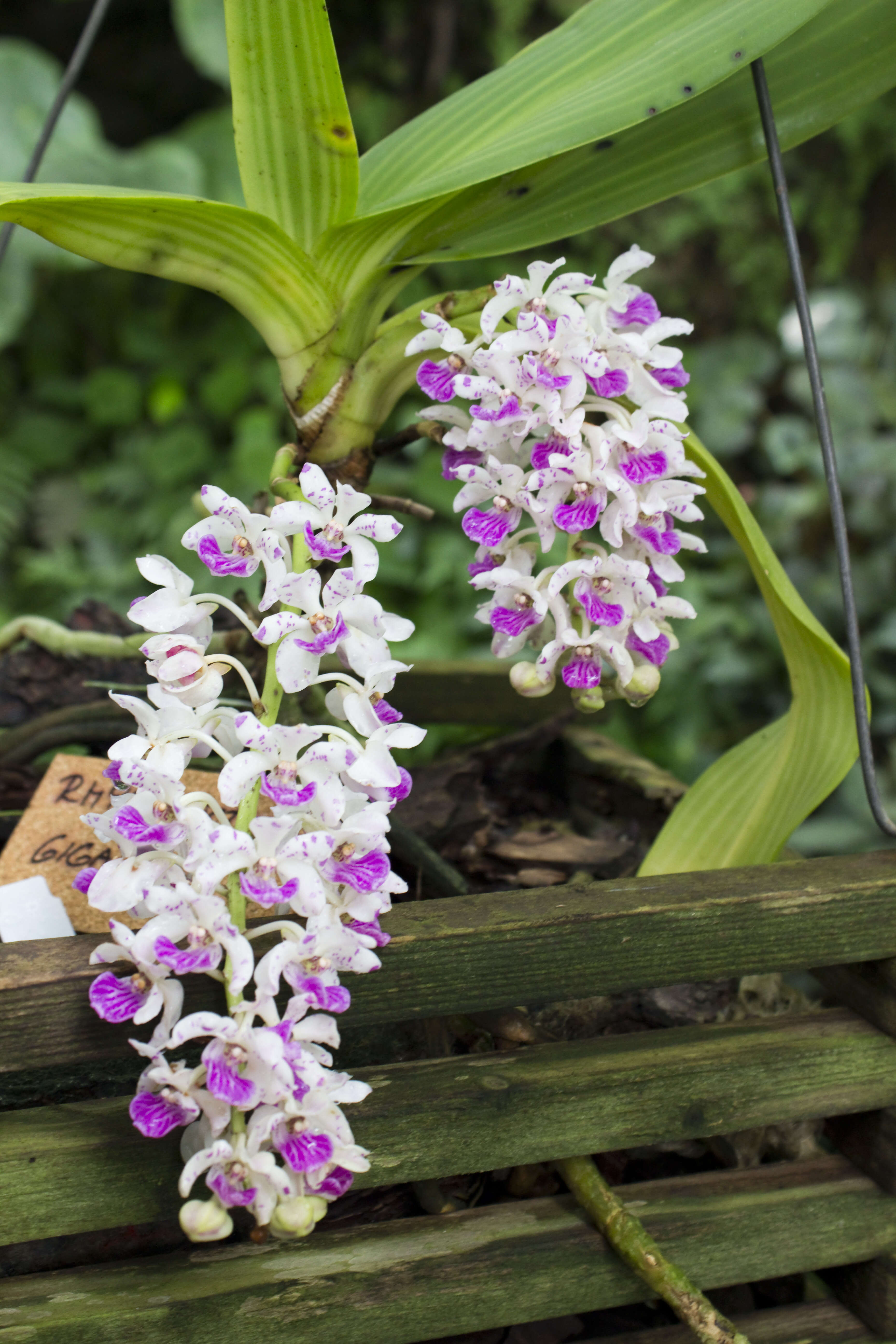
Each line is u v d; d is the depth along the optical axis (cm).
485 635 205
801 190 225
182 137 239
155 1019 66
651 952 69
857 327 221
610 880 70
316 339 73
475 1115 68
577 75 75
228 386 236
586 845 88
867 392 202
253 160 71
